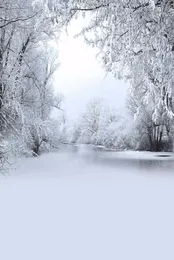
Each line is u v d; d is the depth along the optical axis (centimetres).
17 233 443
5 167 1260
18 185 939
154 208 600
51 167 1631
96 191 824
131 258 347
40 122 1689
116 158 2708
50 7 894
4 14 1326
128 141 4488
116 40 1016
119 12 931
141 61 1077
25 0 1335
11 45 1455
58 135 3012
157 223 489
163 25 948
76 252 367
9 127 1332
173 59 948
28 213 566
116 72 1141
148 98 1195
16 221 509
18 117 1394
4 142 1223
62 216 540
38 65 1842
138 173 1386
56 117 2875
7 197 728
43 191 820
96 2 985
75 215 549
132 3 919
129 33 974
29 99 1712
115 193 793
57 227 473
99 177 1196
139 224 485
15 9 1327
